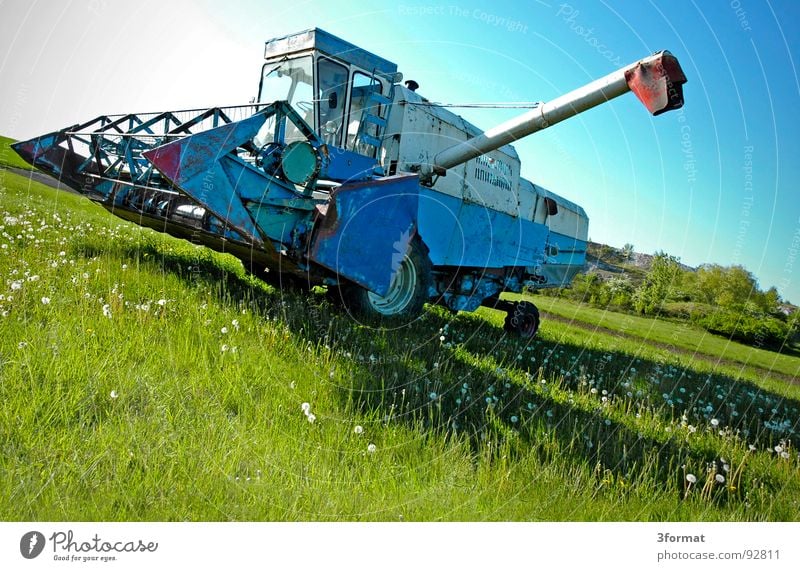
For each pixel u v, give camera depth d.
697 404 6.75
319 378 4.39
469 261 8.70
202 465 2.98
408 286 7.36
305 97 6.67
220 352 4.39
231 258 9.16
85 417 3.19
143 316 4.74
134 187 7.05
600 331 14.41
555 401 5.20
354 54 6.93
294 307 6.08
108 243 7.89
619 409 5.53
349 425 3.75
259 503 2.82
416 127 7.73
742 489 4.11
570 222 13.06
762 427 6.23
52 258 6.38
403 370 5.02
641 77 5.98
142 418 3.26
